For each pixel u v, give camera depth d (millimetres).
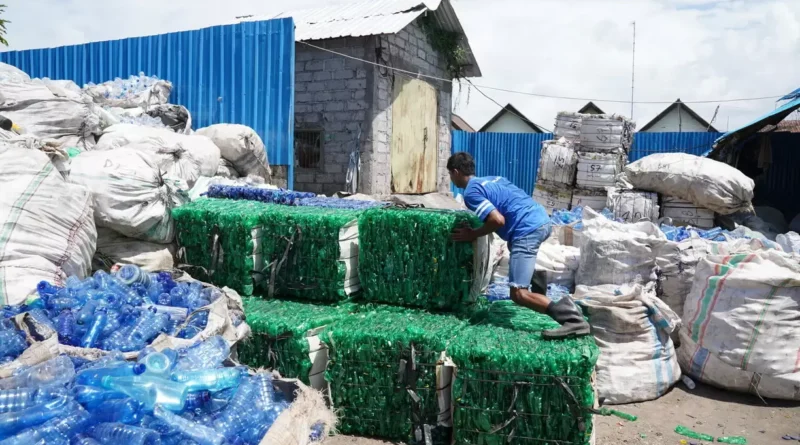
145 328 3061
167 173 5707
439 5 11617
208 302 3629
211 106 9125
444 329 3703
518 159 16812
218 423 2602
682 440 3787
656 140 15828
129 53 9766
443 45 12539
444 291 4164
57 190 3727
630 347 4414
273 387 3109
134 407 2324
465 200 4070
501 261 5781
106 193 4223
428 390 3555
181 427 2348
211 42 9047
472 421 3385
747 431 3945
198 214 4660
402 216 4203
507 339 3523
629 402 4363
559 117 10727
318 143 10664
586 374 3232
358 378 3693
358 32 10078
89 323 2955
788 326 4383
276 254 4453
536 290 4328
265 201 5527
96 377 2447
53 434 2084
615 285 5066
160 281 3900
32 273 3463
